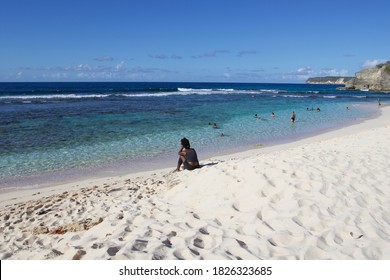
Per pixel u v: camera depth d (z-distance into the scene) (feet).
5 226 24.16
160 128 77.66
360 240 16.51
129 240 16.79
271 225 18.65
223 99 179.73
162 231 18.35
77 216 24.88
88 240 18.01
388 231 17.37
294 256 15.28
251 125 85.76
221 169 29.66
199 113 109.19
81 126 78.02
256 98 196.24
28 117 90.84
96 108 119.03
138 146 58.34
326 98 214.48
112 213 24.14
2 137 63.05
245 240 17.04
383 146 38.37
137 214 22.09
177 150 55.72
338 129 81.20
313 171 25.84
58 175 41.29
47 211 26.91
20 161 47.21
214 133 72.79
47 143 58.95
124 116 97.96
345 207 19.95
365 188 22.67
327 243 16.46
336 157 30.94
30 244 20.38
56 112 103.86
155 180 34.86
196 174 30.68
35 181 38.83
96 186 35.12
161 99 170.81
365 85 387.96
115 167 45.27
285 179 24.32
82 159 49.01
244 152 54.44
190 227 18.98
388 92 334.24
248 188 23.73
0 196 33.42
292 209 19.98
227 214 20.51
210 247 16.35
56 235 21.34
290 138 68.54
